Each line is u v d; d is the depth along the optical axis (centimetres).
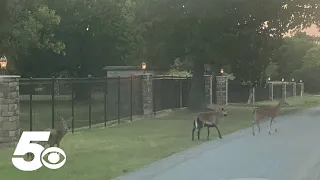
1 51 3334
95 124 2219
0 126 1453
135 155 1257
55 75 5888
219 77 3938
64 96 3238
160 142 1534
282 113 2991
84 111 2956
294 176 948
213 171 1008
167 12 2761
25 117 2455
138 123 2234
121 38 4978
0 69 1698
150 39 3022
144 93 2636
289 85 6638
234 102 4738
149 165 1102
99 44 5362
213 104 3894
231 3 2680
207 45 2817
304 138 1634
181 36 2908
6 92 1458
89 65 5559
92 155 1253
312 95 7700
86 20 5084
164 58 3095
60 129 1180
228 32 2895
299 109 3475
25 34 3272
